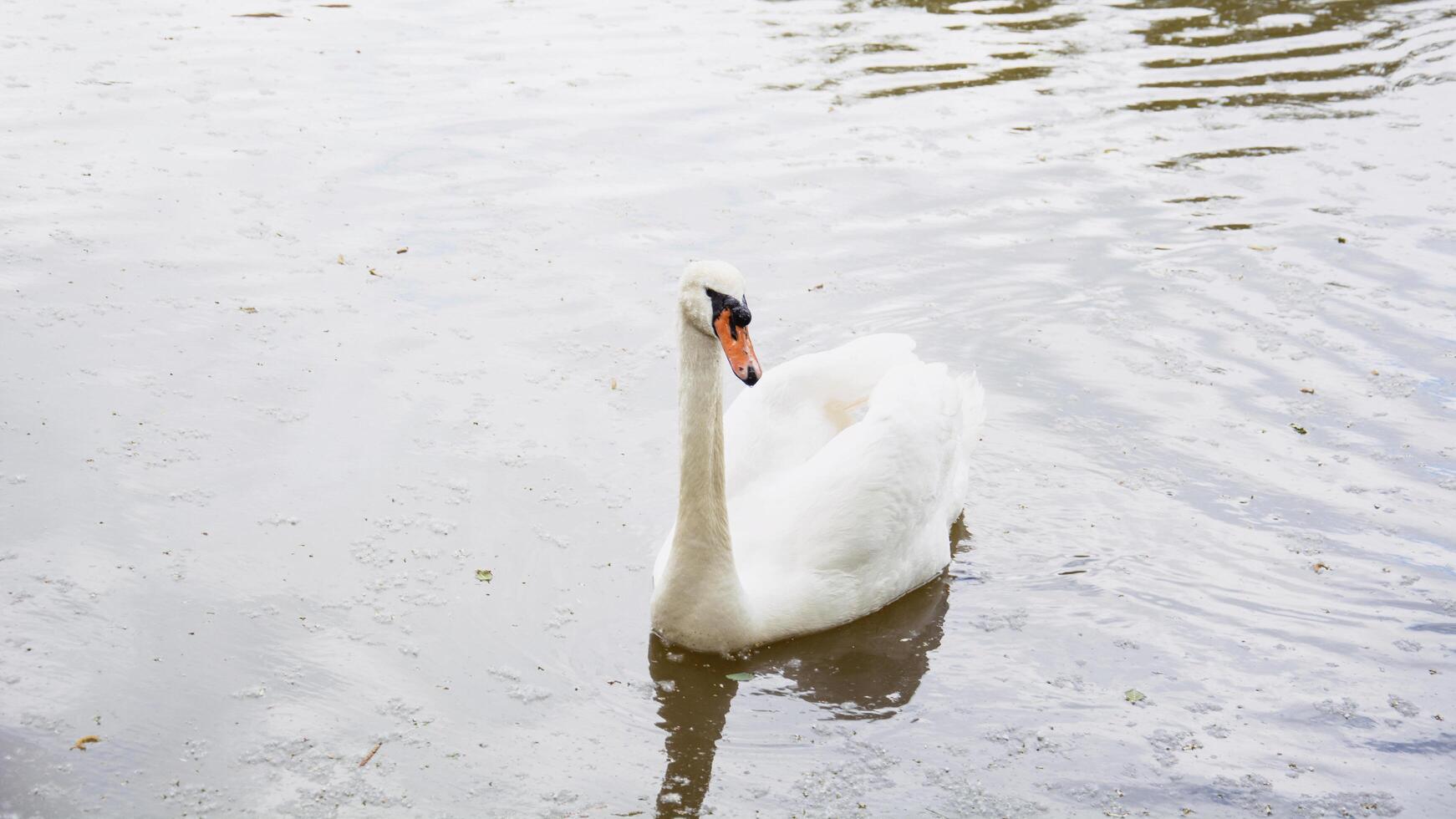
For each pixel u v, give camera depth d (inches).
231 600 313.9
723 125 593.3
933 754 281.3
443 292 456.1
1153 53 691.4
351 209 507.5
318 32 685.3
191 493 349.4
